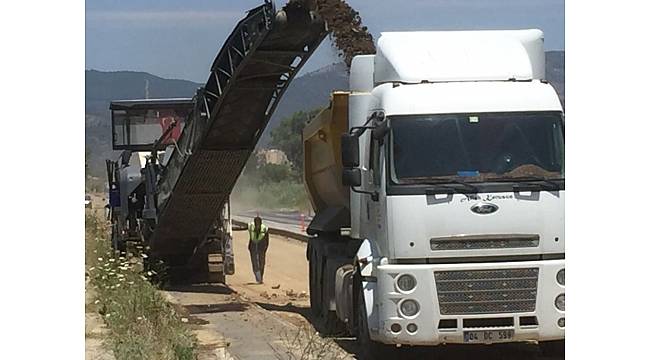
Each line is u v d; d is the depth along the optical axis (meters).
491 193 10.66
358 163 11.41
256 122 17.16
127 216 21.80
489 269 10.59
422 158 10.75
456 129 10.85
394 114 10.89
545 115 10.98
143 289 14.30
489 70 11.30
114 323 12.16
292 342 12.35
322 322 14.96
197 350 11.33
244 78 16.06
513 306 10.61
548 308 10.63
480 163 10.75
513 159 10.80
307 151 16.73
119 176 22.12
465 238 10.60
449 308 10.58
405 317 10.56
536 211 10.70
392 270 10.60
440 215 10.59
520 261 10.68
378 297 10.80
